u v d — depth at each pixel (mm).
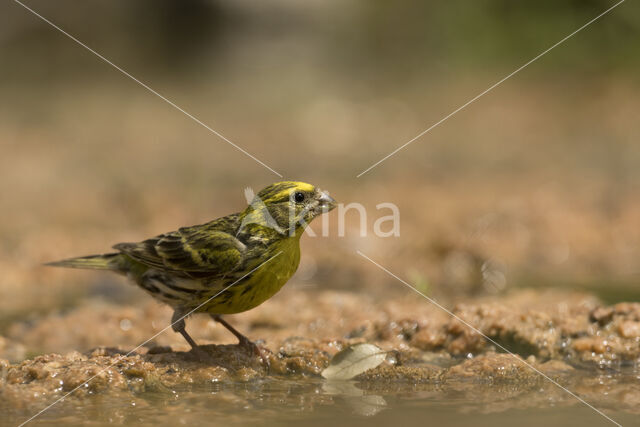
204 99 28703
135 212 15984
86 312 9211
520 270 12188
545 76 25719
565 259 12727
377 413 5496
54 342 8555
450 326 7504
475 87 26016
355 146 21781
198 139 23188
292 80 30016
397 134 22672
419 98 26016
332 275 12172
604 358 7059
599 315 7551
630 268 12047
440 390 6211
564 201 15742
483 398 5918
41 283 11812
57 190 18031
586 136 20516
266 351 7059
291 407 5676
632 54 24281
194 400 5871
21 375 6133
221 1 34406
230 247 6953
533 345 7270
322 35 34156
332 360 6664
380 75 28953
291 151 21547
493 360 6742
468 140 21422
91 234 14438
